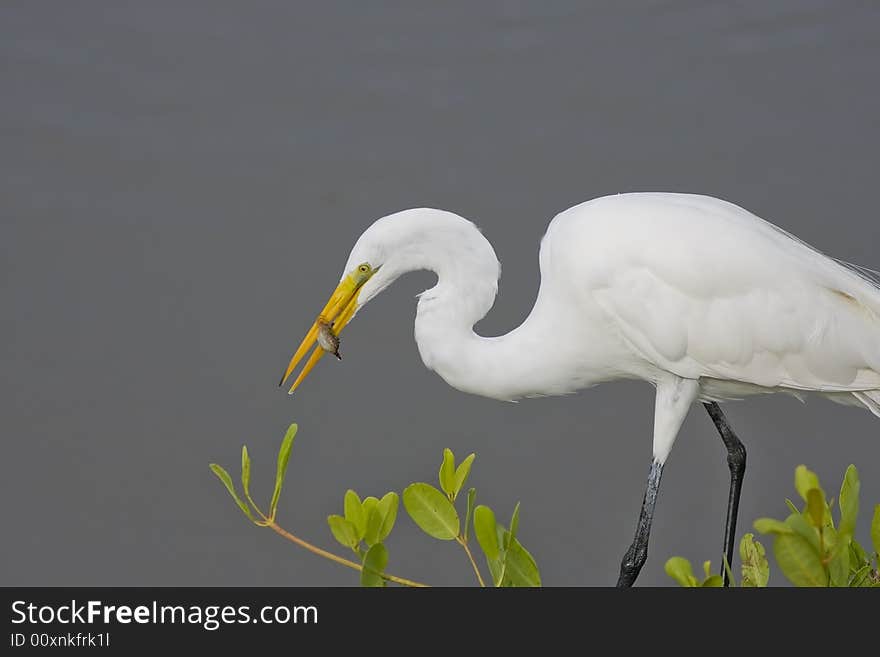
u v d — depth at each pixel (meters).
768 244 9.00
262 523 7.40
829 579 6.34
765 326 8.91
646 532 9.45
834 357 9.01
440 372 9.56
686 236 8.95
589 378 9.88
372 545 7.08
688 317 8.98
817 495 5.61
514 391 9.73
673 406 9.50
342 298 9.18
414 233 9.02
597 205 9.45
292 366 9.30
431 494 7.21
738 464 9.96
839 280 9.04
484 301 9.29
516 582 7.16
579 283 9.23
